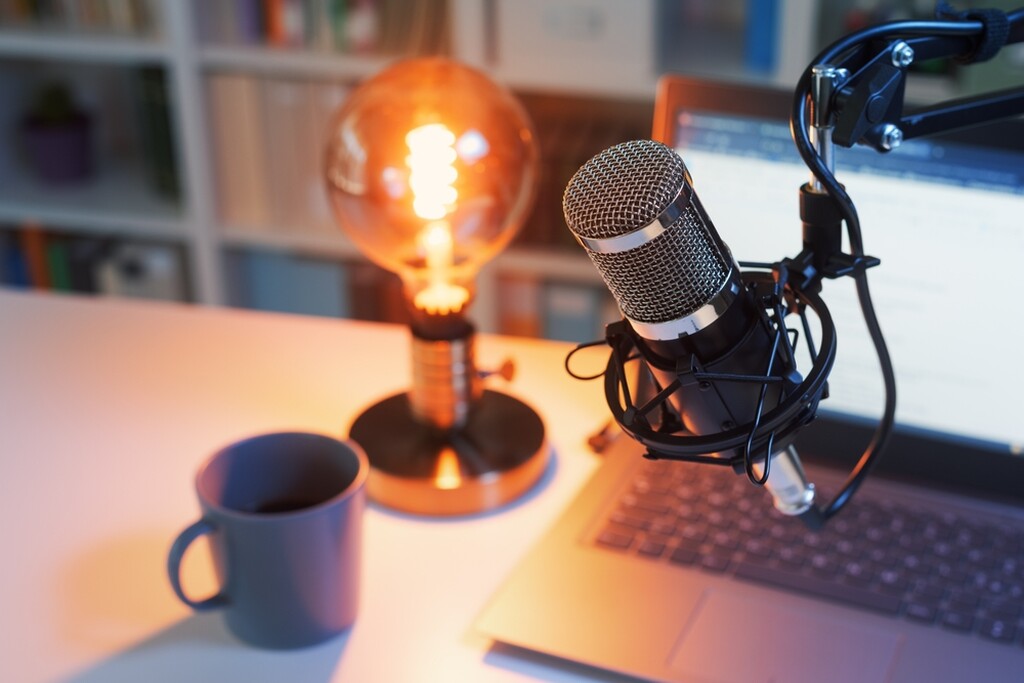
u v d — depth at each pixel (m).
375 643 0.82
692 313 0.61
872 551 0.86
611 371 0.65
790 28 1.67
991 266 0.89
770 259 0.92
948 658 0.79
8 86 2.31
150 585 0.86
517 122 0.96
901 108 0.62
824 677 0.78
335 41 1.96
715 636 0.80
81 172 2.29
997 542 0.87
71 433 1.00
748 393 0.63
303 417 1.03
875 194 0.90
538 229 1.95
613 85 1.77
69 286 2.29
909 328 0.91
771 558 0.86
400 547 0.89
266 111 2.01
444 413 0.94
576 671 0.80
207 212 2.09
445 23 1.89
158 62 2.12
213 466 0.83
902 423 0.92
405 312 2.12
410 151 0.92
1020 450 0.90
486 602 0.85
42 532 0.90
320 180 2.04
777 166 0.91
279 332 1.15
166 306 1.19
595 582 0.84
